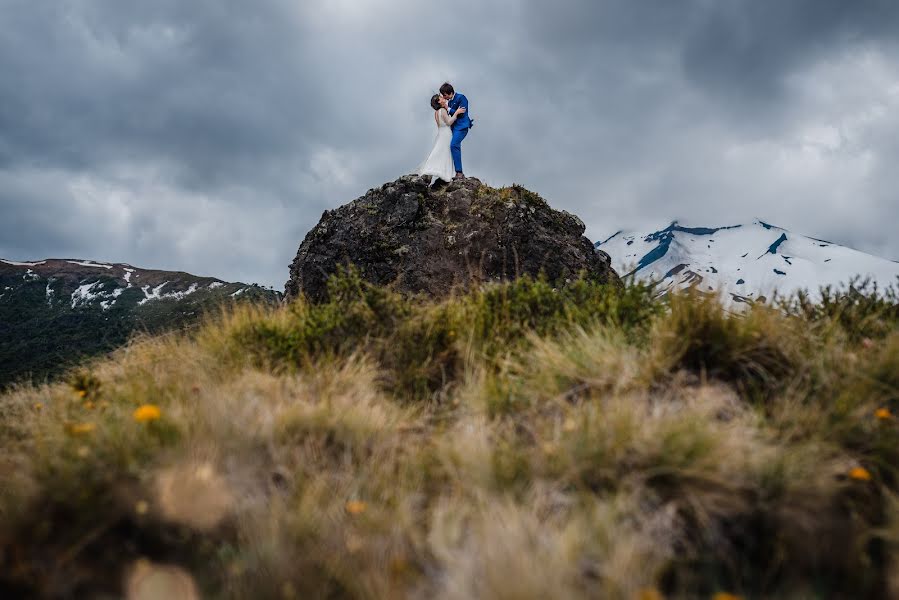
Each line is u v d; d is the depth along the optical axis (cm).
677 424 236
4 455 283
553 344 361
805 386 287
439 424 315
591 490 217
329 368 371
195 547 196
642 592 156
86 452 221
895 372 274
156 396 331
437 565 188
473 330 407
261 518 201
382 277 765
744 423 252
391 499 226
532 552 175
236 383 335
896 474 218
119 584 182
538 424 275
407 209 804
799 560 189
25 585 178
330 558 190
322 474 239
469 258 748
